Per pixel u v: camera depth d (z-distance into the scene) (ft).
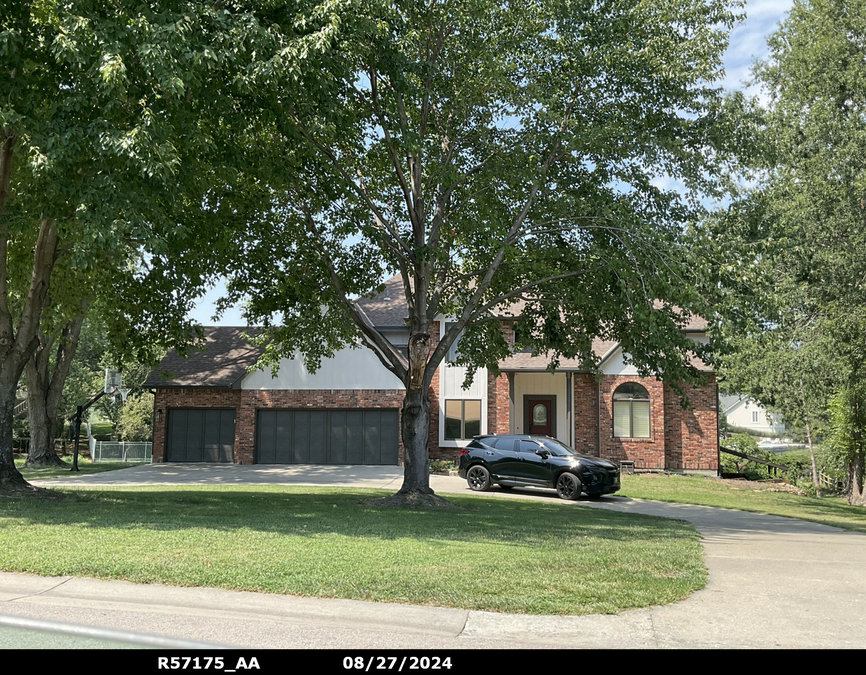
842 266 65.92
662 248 45.19
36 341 50.42
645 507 60.85
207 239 47.83
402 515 42.50
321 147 48.03
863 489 77.20
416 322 51.16
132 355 57.26
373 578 23.56
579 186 51.96
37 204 38.96
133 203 34.94
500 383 95.55
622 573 26.11
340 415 97.50
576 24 48.06
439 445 95.55
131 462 104.63
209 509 42.70
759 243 47.39
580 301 50.39
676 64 45.24
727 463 106.11
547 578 24.45
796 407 77.56
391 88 45.83
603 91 49.96
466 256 58.34
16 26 36.78
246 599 21.52
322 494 58.13
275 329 57.88
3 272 48.98
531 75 48.93
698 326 91.81
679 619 20.59
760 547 36.73
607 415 92.68
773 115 74.64
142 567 24.36
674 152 46.70
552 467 67.56
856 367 67.62
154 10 35.88
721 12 46.85
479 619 20.04
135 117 37.04
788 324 69.10
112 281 52.95
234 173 42.19
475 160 52.90
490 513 46.37
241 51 35.29
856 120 69.82
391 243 51.52
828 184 67.97
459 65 47.39
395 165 48.67
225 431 100.01
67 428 151.64
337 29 35.22
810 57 73.41
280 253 51.57
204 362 103.71
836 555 34.40
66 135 33.17
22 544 28.19
